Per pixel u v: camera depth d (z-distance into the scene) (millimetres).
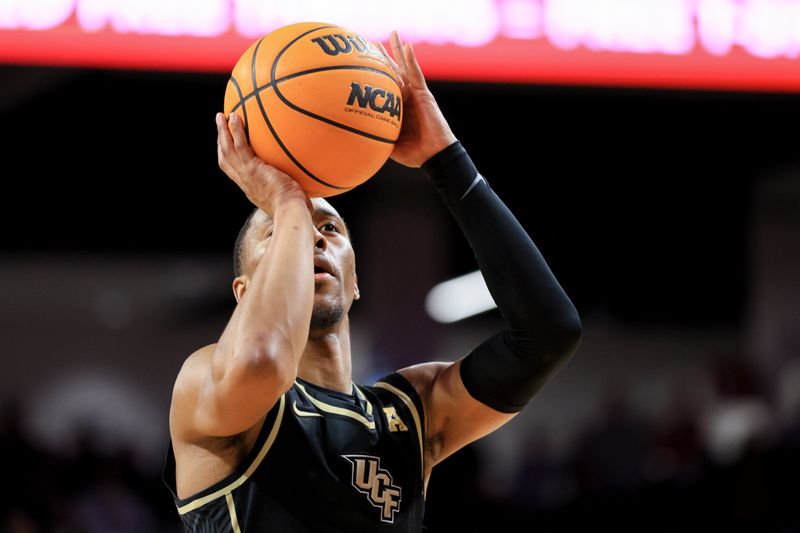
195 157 12172
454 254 11953
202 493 2934
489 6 7625
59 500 9055
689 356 13039
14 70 10203
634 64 7750
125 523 9227
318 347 3252
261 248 3398
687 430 10539
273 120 2959
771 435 10578
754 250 13008
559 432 12719
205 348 3090
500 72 7625
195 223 12789
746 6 7852
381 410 3291
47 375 12609
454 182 3266
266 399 2732
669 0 7812
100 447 9578
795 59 7852
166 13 7320
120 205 12555
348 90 2961
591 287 13023
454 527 8594
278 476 2938
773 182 12836
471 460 8719
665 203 12969
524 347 3211
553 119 11672
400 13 7449
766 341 12914
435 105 3318
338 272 3287
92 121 11445
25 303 12609
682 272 13055
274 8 7340
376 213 11875
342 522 2973
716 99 11305
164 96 10961
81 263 12695
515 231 3244
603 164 12508
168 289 12891
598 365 12945
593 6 7750
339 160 2992
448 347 12344
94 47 7262
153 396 12773
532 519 9750
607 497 9867
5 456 9242
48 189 12305
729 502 9469
